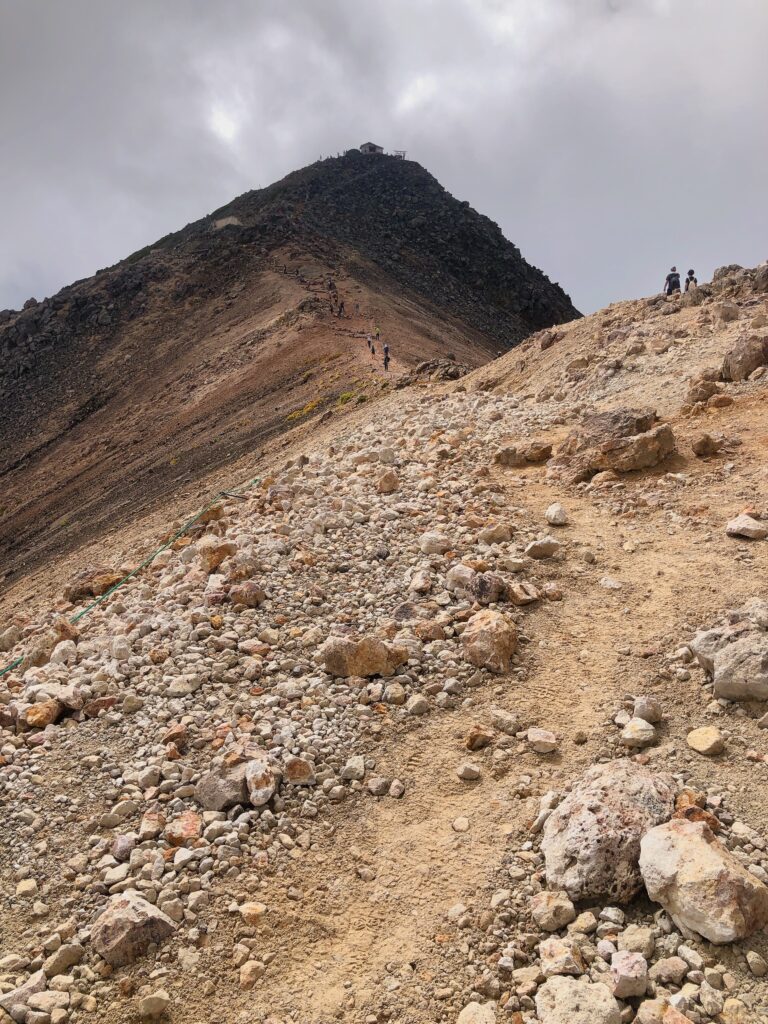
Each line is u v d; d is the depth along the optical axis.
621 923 4.71
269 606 8.88
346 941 4.95
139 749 6.70
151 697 7.43
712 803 5.37
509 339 107.50
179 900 5.21
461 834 5.67
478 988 4.50
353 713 7.04
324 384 47.78
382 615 8.63
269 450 34.22
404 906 5.14
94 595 12.62
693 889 4.46
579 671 7.32
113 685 7.69
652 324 22.41
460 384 29.53
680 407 14.57
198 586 9.82
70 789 6.30
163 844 5.69
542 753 6.33
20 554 49.53
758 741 5.97
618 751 6.21
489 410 18.36
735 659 6.41
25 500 64.31
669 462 11.95
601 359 20.67
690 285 25.55
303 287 87.88
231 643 8.13
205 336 84.75
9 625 12.91
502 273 126.88
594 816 5.14
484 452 14.29
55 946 4.91
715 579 8.26
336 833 5.83
